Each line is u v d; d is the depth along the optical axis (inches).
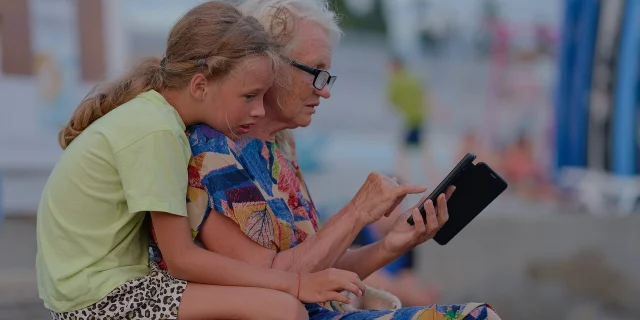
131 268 98.6
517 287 282.5
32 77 358.3
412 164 526.3
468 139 551.2
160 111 96.4
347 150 625.9
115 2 363.9
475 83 768.9
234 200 98.2
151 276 97.0
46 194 99.7
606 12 423.8
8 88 355.6
